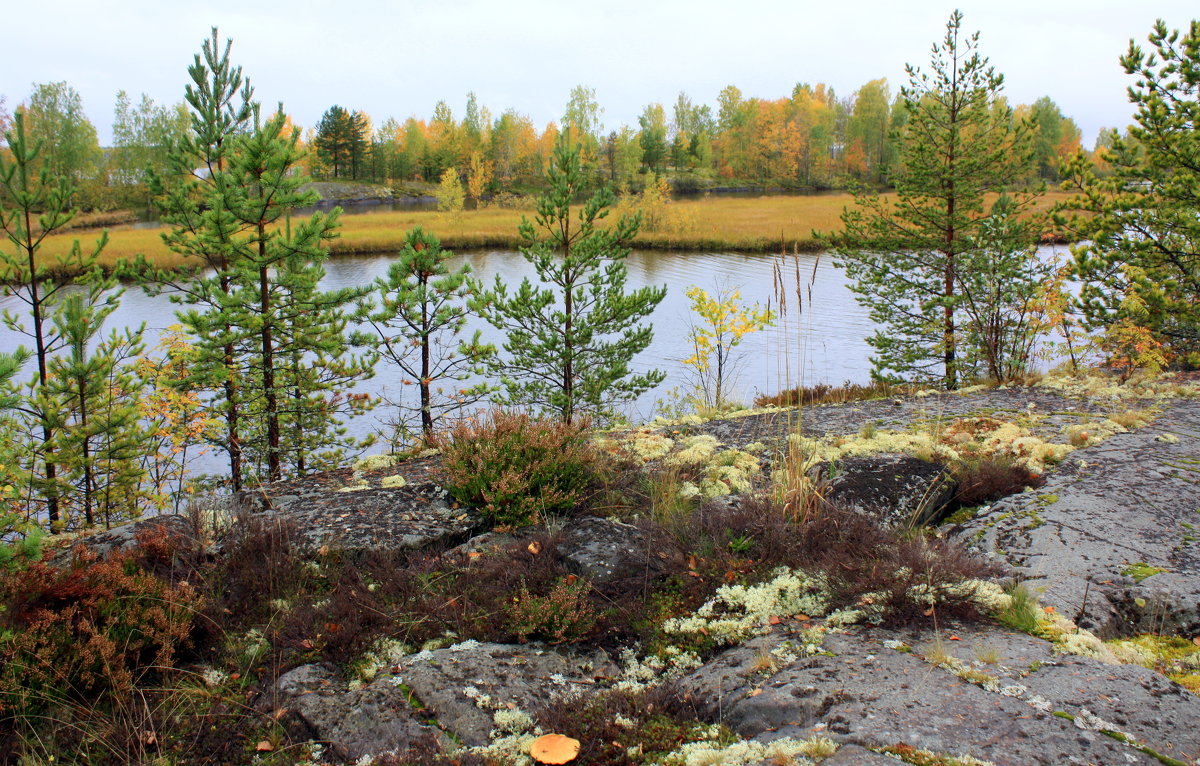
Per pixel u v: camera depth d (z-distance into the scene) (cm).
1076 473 543
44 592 346
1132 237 1118
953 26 1363
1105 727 239
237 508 508
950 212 1411
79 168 7506
